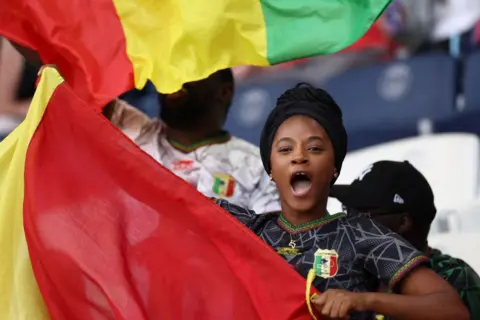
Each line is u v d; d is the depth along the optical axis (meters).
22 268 7.05
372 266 6.68
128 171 7.05
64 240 6.87
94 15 8.18
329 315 6.18
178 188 6.96
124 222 6.97
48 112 7.26
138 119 9.49
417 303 6.23
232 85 9.61
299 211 6.98
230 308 6.71
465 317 6.32
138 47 8.09
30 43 8.26
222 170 9.29
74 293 6.76
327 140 7.01
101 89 8.05
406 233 8.57
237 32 7.91
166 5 8.07
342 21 7.72
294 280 6.62
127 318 6.58
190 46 7.94
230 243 6.82
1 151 7.39
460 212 11.86
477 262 10.45
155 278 6.82
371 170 8.66
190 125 9.36
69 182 7.08
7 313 7.04
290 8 7.81
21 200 7.23
